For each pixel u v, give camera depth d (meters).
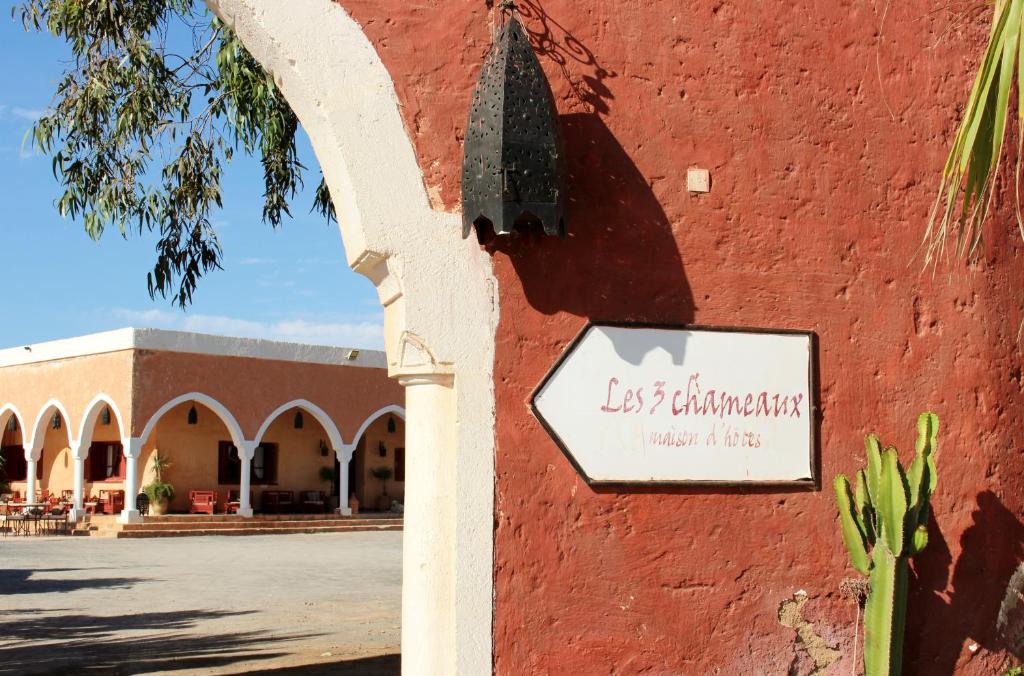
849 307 4.88
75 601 14.19
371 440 34.62
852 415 4.82
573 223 4.52
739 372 4.66
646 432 4.50
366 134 4.32
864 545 4.57
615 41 4.69
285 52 4.26
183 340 28.08
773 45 4.92
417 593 4.27
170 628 11.53
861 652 4.70
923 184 5.06
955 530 4.91
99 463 31.25
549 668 4.28
